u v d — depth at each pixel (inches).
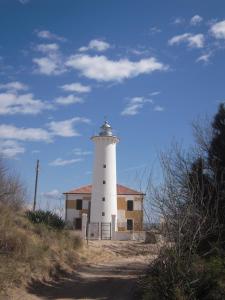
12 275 918.4
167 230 726.5
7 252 1003.9
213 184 866.1
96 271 1219.2
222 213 836.0
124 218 2856.8
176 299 681.0
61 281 1051.3
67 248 1362.0
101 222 2576.3
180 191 794.8
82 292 951.6
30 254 1051.3
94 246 1689.2
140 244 1158.3
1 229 1051.3
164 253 721.0
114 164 2684.5
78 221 2962.6
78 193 2999.5
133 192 2913.4
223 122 953.5
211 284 697.0
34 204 1860.2
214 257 753.6
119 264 1362.0
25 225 1258.6
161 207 756.0
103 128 2699.3
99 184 2640.3
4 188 1341.0
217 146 932.0
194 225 738.8
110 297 898.1
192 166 903.7
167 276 706.8
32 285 943.0
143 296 764.0
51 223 1451.8
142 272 1074.1
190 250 714.8
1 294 828.6
